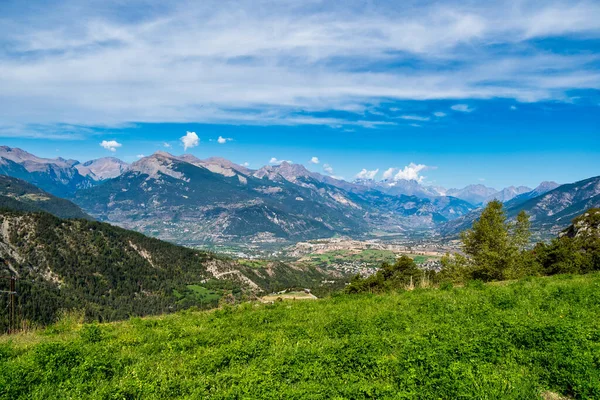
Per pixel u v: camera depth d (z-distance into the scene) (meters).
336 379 11.86
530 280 31.69
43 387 12.59
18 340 20.95
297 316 22.66
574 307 18.30
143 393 11.85
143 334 19.92
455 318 18.16
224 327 20.81
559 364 11.67
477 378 10.88
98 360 14.66
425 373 11.48
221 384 12.09
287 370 12.70
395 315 19.64
